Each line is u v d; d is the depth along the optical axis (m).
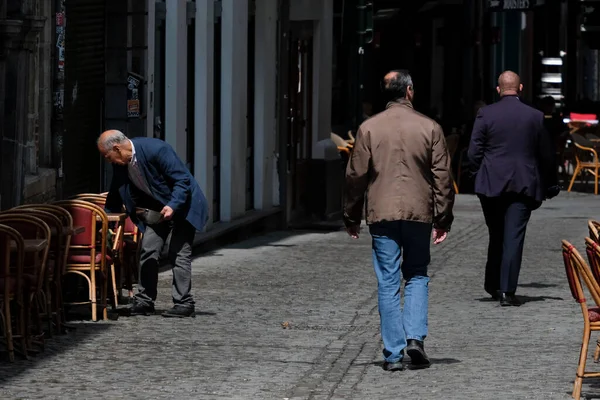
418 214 22.02
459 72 82.06
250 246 42.81
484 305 29.91
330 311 29.20
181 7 38.62
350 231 22.88
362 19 50.62
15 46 29.27
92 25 34.12
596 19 84.00
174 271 27.64
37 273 23.59
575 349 24.16
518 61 98.38
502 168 29.62
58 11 32.25
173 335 25.42
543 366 22.55
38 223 23.64
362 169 22.22
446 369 22.31
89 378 21.39
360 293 32.12
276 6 48.31
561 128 67.50
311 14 51.38
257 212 47.09
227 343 24.77
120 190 27.39
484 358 23.31
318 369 22.41
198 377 21.59
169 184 27.31
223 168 43.84
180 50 38.69
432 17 78.56
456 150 67.88
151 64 36.28
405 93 22.58
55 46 32.31
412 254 22.27
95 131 34.62
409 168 22.08
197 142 41.12
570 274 19.92
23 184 29.45
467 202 60.84
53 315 25.80
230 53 43.62
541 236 45.38
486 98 90.75
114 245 27.58
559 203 60.16
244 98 45.12
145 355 23.39
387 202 22.02
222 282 33.53
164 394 20.28
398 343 22.20
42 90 32.06
